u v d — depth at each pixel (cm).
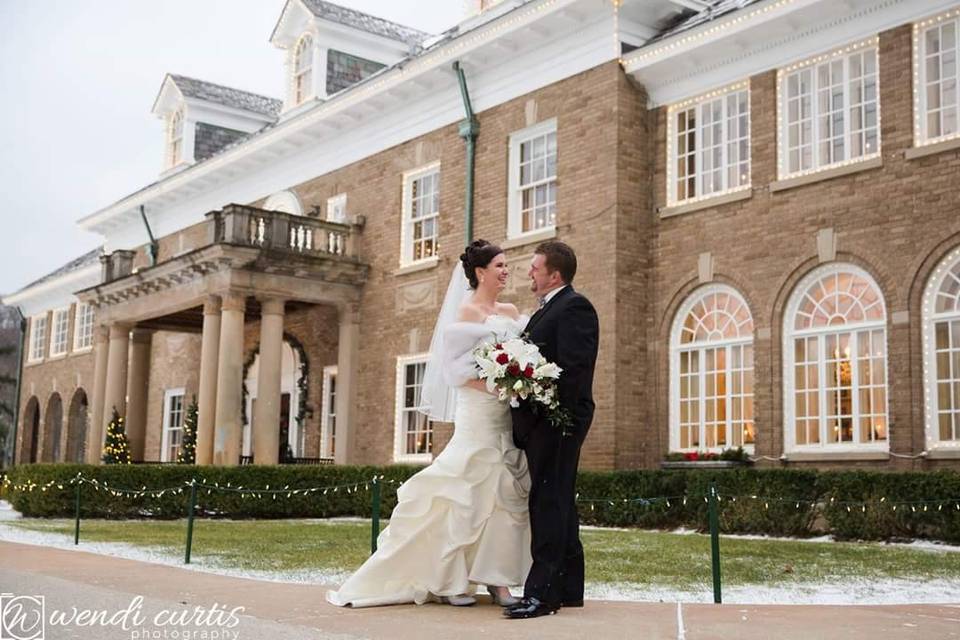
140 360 2898
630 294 1852
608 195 1866
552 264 627
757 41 1745
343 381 2436
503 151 2116
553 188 2020
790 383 1648
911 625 561
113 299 2748
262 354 2312
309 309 2691
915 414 1470
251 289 2294
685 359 1823
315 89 2770
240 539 1307
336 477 1997
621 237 1850
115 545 1207
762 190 1719
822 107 1673
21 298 4428
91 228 3631
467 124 2180
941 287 1476
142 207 3316
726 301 1772
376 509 835
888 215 1538
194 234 3161
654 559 1047
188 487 1872
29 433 4362
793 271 1656
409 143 2391
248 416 2877
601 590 774
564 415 589
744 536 1436
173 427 3209
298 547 1179
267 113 3522
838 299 1609
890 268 1526
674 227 1852
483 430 619
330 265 2392
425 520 618
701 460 1716
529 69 2070
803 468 1528
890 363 1506
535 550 582
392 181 2430
